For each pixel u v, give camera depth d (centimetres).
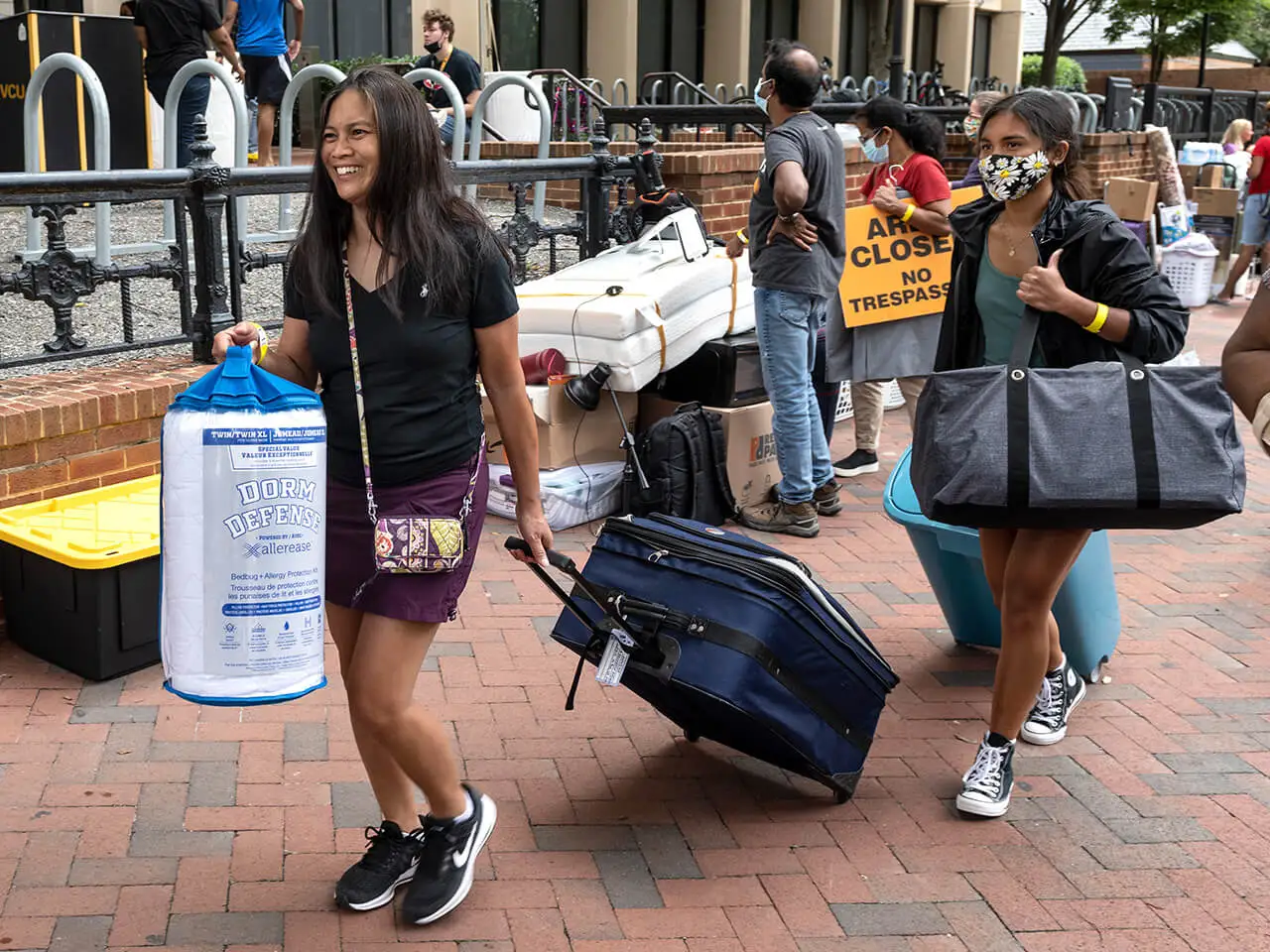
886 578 547
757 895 322
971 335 359
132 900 309
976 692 443
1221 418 312
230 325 529
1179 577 559
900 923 312
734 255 610
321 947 295
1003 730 362
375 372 276
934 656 472
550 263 705
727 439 598
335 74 713
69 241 736
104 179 478
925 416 334
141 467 485
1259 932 310
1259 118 1956
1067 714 416
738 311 609
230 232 527
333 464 286
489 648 461
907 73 1288
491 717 411
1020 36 3256
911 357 614
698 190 780
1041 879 332
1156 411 312
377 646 282
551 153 956
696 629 335
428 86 1024
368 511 280
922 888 327
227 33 880
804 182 534
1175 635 497
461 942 299
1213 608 524
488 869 329
